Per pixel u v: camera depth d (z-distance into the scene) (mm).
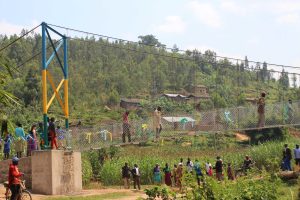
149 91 150750
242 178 13484
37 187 20672
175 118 26359
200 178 11430
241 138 70500
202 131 25844
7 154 22438
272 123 26125
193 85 148125
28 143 21984
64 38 23375
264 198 12578
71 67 151375
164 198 11086
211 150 61844
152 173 35250
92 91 142875
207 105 113875
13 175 14711
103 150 40031
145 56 176000
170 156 55594
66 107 23219
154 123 24703
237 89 130750
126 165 28156
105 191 22688
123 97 140500
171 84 157000
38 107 73562
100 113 110688
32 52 123562
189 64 164500
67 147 22656
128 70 163375
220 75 148875
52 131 21500
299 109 26969
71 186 21641
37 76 83938
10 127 7770
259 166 39594
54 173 20562
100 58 166125
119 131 24234
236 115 26234
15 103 7625
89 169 33938
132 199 20109
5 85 7688
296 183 21234
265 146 41062
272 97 75312
